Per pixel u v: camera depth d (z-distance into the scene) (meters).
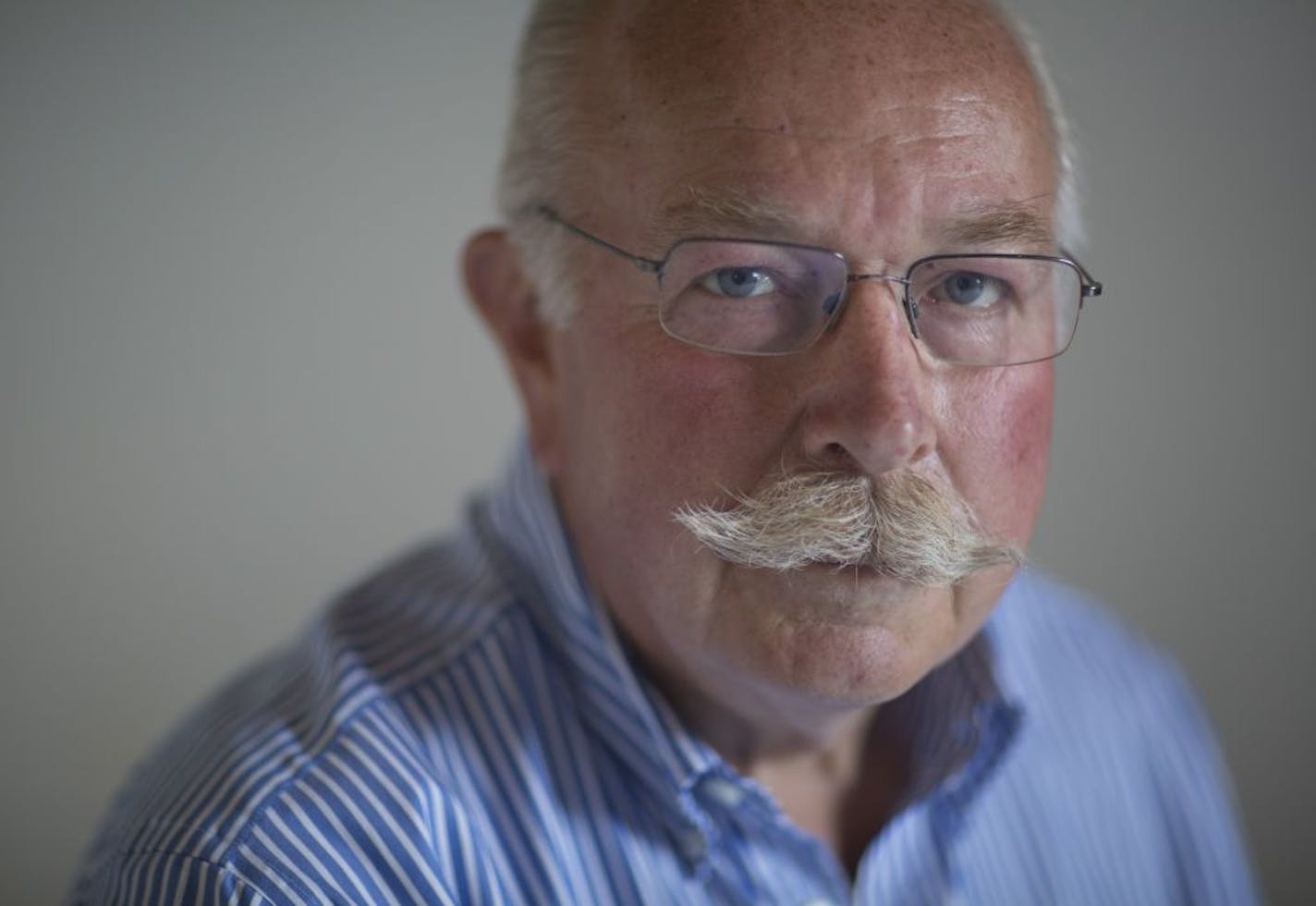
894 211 0.75
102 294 1.46
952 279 0.80
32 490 1.48
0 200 1.41
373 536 1.61
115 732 1.54
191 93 1.45
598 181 0.83
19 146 1.40
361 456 1.59
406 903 0.78
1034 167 0.82
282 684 0.97
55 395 1.47
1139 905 1.23
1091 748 1.25
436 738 0.89
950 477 0.81
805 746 0.99
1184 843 1.30
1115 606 1.73
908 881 1.03
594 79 0.84
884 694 0.80
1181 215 1.63
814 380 0.76
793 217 0.75
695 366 0.78
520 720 0.94
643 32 0.80
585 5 0.87
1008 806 1.16
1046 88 0.89
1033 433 0.85
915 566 0.77
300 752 0.84
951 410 0.80
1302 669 1.75
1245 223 1.64
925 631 0.81
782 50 0.76
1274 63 1.59
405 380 1.58
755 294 0.77
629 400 0.81
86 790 1.54
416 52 1.50
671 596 0.82
